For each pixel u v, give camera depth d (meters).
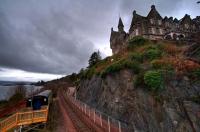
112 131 18.69
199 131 13.45
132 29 53.72
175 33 48.31
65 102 46.47
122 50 39.50
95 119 24.77
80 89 50.47
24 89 63.88
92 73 41.78
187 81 16.59
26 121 19.61
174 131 14.18
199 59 18.86
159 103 16.31
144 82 18.78
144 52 25.94
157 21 51.38
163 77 17.61
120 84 24.22
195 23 58.06
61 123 24.64
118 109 22.30
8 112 33.50
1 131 16.09
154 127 15.87
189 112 14.64
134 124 18.39
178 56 21.95
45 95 28.23
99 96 30.11
